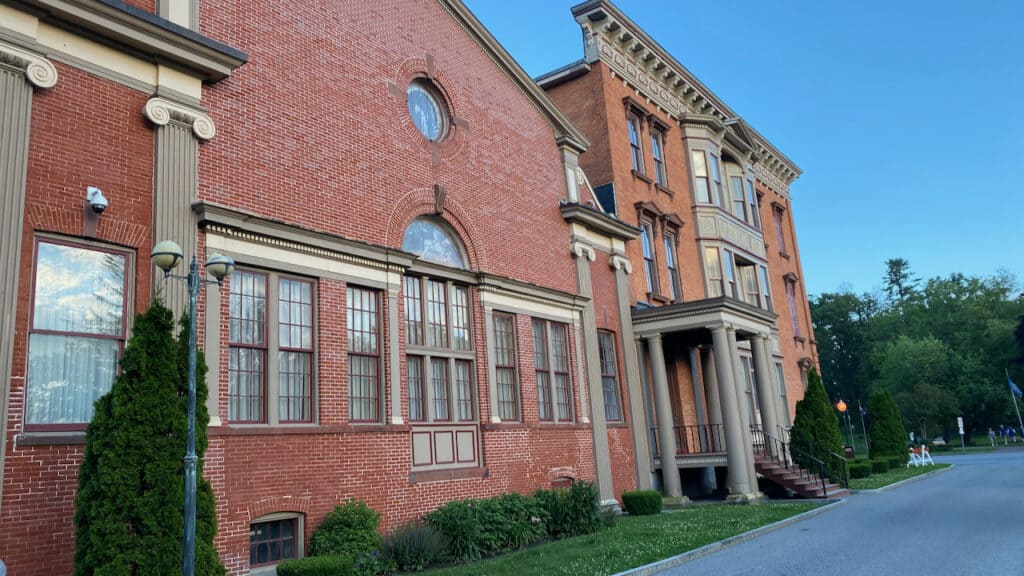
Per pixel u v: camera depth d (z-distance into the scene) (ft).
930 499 69.92
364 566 39.83
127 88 36.99
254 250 41.37
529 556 44.16
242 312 40.60
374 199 50.08
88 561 27.30
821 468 76.95
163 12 39.40
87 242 34.22
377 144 51.47
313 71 47.60
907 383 232.53
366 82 51.75
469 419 55.52
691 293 94.27
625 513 67.10
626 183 86.53
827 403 85.15
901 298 318.65
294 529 40.50
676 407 82.99
